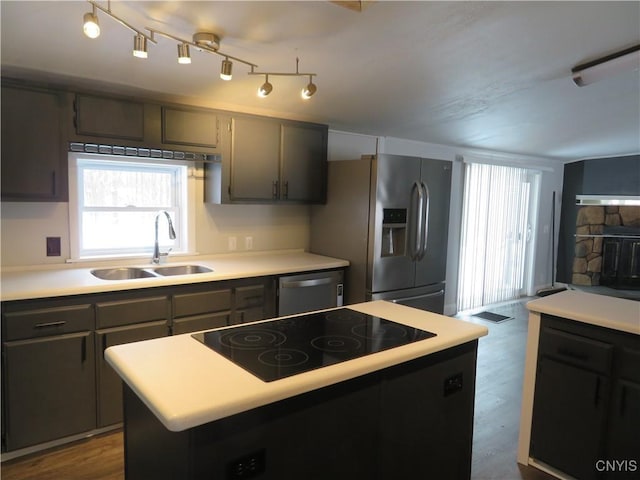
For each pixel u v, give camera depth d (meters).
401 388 1.60
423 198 3.72
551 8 1.94
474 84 2.94
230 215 3.64
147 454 1.34
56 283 2.42
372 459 1.53
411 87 2.95
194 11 1.83
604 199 6.45
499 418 2.89
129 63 2.36
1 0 1.71
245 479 1.21
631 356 1.96
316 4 1.81
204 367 1.34
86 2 1.73
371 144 4.46
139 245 3.27
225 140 3.20
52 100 2.51
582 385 2.13
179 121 2.97
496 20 2.04
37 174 2.49
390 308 2.15
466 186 5.38
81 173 2.99
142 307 2.58
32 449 2.36
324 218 3.92
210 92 2.87
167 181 3.38
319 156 3.77
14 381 2.23
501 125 4.17
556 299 2.43
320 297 3.47
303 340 1.63
